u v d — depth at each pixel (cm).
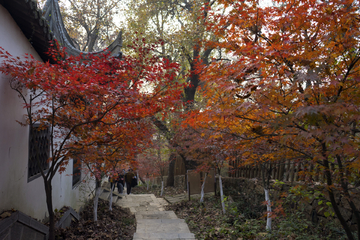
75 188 862
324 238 534
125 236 681
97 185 766
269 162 662
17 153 444
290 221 629
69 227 619
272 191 809
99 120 398
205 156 934
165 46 1345
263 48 322
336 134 259
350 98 282
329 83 298
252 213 765
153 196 1415
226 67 352
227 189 1082
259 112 316
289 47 300
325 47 319
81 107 431
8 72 376
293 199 704
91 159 456
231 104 341
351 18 297
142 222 791
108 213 917
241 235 592
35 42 521
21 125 453
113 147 477
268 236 550
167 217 899
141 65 439
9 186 415
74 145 420
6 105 407
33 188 514
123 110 410
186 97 1380
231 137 443
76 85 347
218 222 746
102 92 364
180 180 1784
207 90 389
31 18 428
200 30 1134
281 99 299
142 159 1160
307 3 334
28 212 489
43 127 464
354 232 508
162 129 1256
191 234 646
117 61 435
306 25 334
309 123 268
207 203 1019
